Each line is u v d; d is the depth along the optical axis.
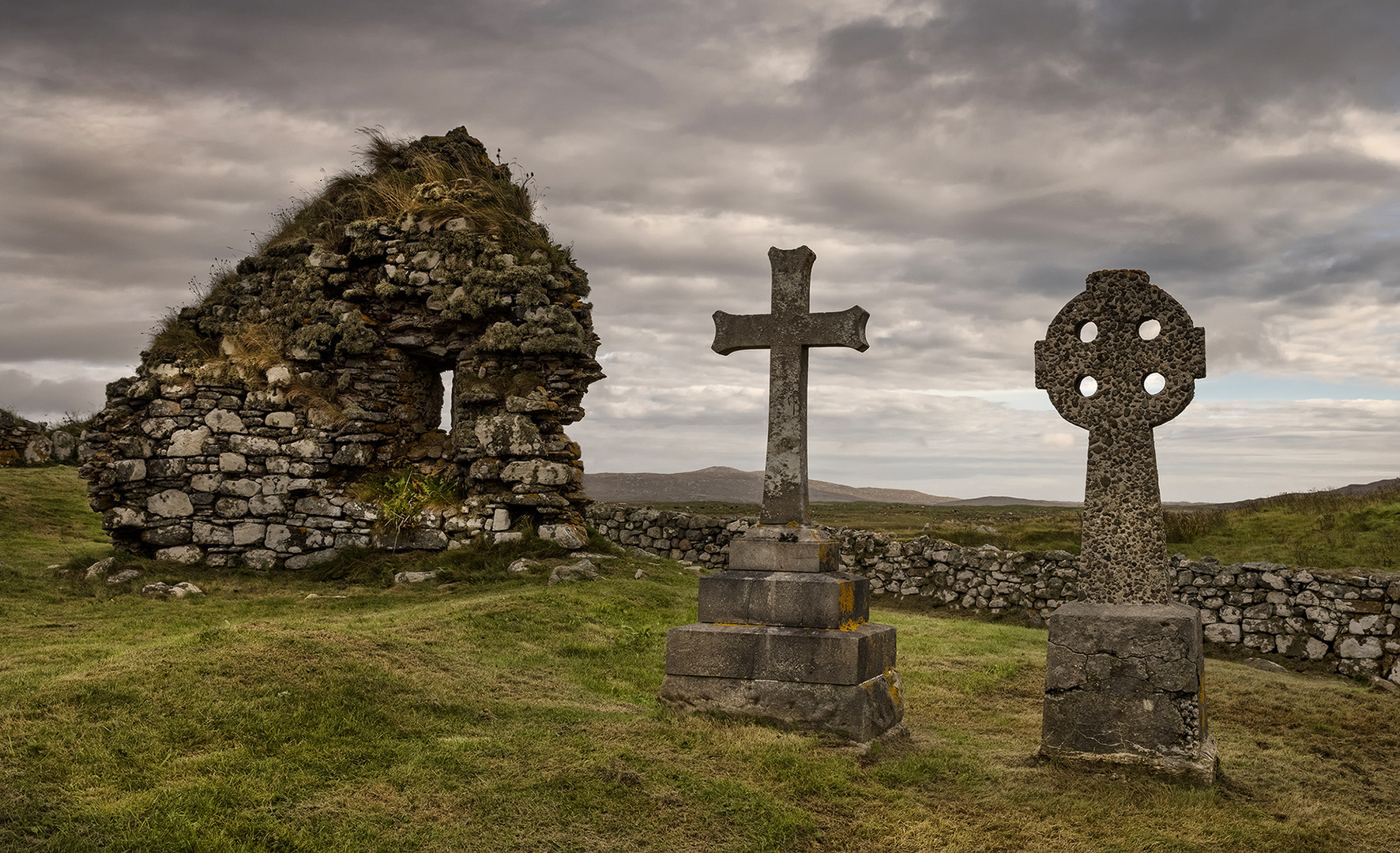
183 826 4.48
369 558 13.95
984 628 12.82
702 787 5.37
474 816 4.90
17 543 16.28
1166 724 5.96
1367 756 7.20
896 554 15.80
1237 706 8.57
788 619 6.84
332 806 4.88
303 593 12.72
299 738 5.66
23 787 4.71
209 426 14.58
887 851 4.86
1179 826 5.20
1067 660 6.23
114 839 4.35
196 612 10.97
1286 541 15.94
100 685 6.06
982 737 7.26
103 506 14.48
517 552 13.63
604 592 11.64
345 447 14.77
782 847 4.84
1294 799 5.89
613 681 8.12
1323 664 11.06
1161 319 6.41
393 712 6.25
